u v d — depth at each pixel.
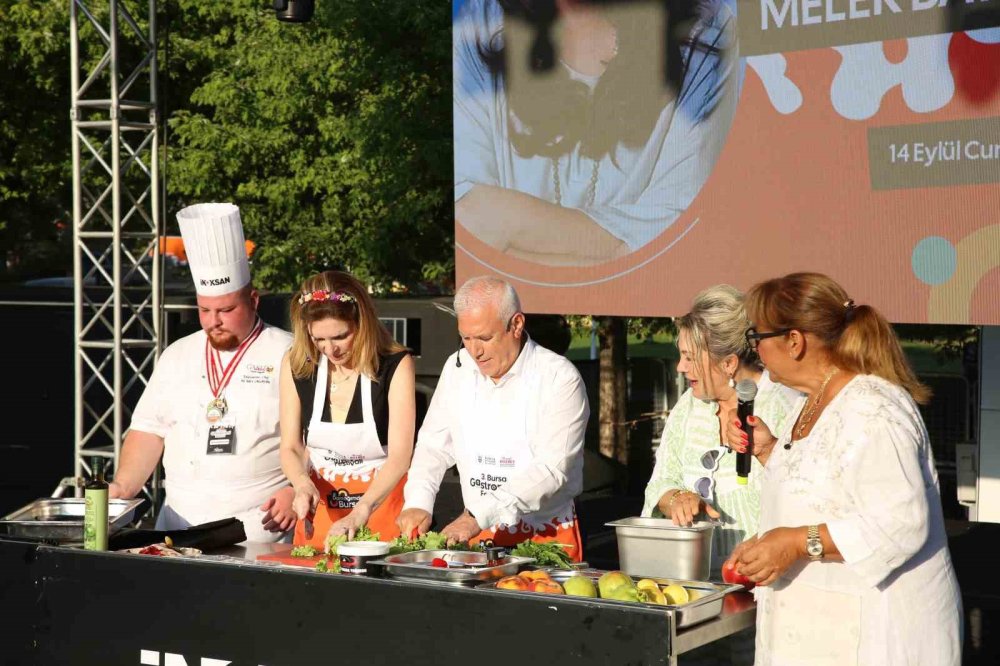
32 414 9.23
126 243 13.38
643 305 6.25
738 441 2.85
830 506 2.46
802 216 5.70
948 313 5.28
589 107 6.36
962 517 8.55
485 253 6.82
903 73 5.34
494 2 6.64
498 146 6.71
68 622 3.11
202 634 2.92
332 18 10.16
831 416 2.49
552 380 3.44
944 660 2.48
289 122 11.30
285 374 3.78
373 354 3.64
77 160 7.51
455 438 3.59
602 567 4.99
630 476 10.34
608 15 6.25
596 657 2.45
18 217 14.75
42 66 12.05
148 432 3.99
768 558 2.43
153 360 7.71
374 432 3.67
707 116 5.96
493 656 2.55
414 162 10.30
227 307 3.84
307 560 3.07
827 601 2.50
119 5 7.45
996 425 6.68
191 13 12.23
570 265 6.50
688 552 2.83
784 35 5.69
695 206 6.03
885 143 5.42
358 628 2.71
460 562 2.83
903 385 2.54
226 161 11.14
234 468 3.86
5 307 9.23
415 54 10.41
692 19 5.98
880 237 5.46
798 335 2.54
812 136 5.64
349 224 11.23
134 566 3.01
